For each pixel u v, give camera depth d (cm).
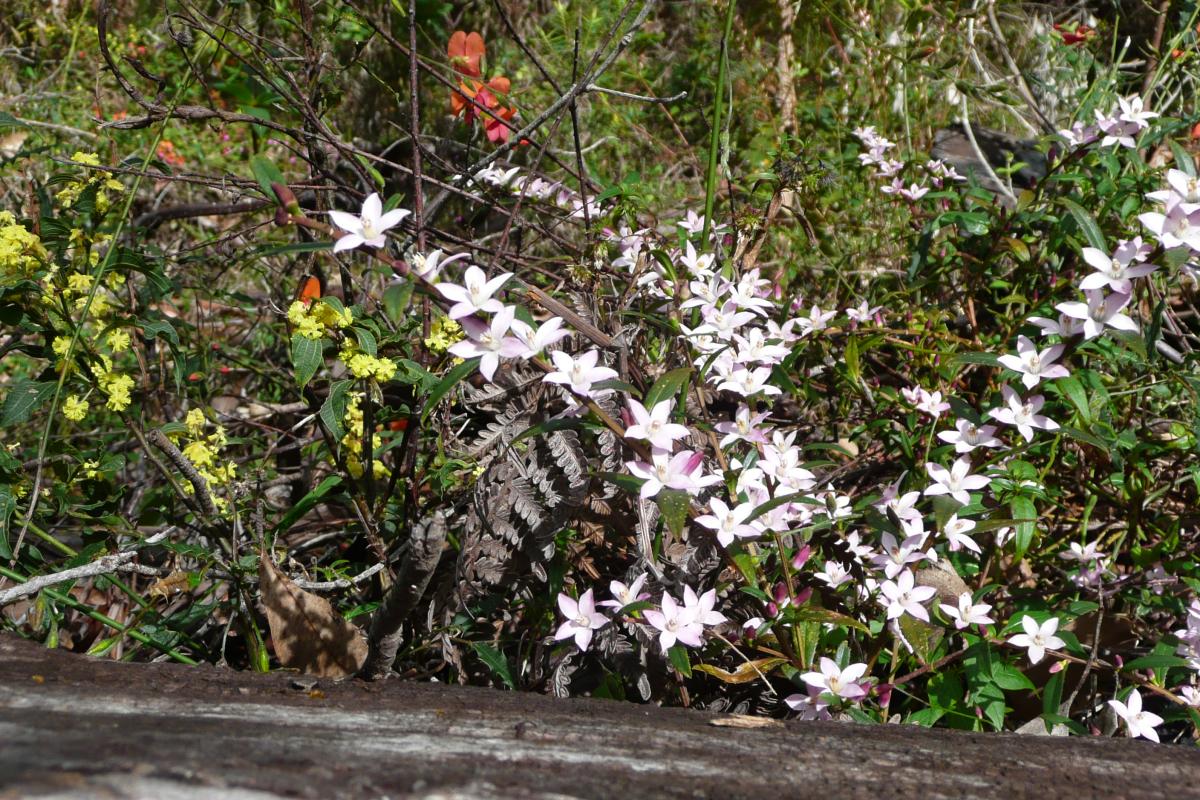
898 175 108
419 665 74
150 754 46
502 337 57
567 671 67
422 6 144
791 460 66
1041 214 84
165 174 78
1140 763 54
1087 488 81
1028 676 70
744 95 139
